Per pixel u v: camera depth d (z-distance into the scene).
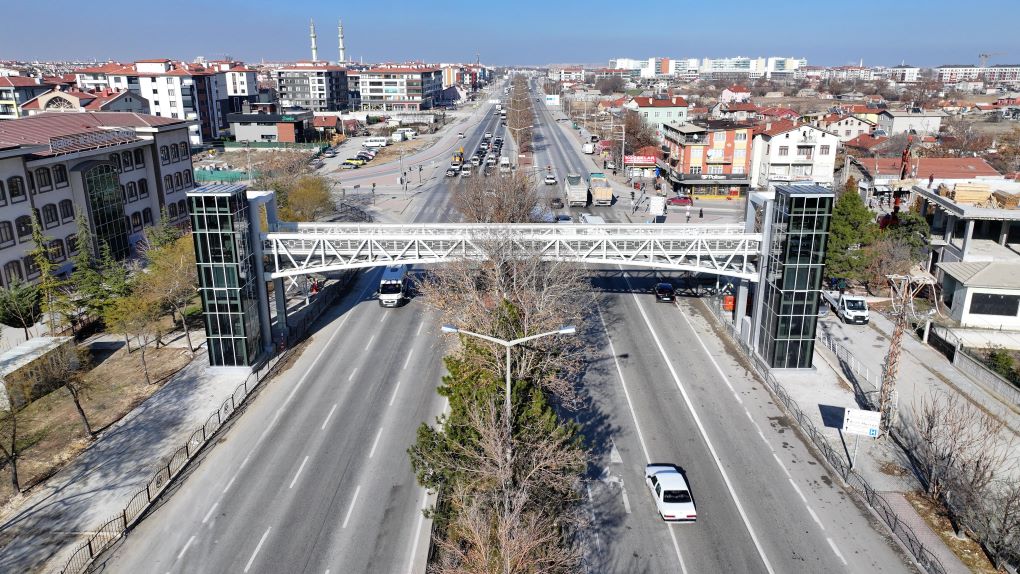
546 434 28.45
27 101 137.75
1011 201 60.19
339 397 43.75
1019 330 53.50
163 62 170.25
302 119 165.00
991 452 35.72
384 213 97.62
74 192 69.19
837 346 51.22
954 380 45.47
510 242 48.66
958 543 29.66
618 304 61.12
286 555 29.19
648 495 33.31
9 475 35.72
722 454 36.91
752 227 52.31
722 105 186.00
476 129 199.25
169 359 49.94
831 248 60.38
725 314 56.56
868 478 34.50
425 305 57.22
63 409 42.50
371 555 29.20
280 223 55.84
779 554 29.25
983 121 195.88
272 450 37.44
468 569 23.62
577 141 172.62
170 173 86.44
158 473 34.97
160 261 55.34
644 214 96.31
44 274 52.97
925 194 68.69
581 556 28.80
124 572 28.27
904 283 38.69
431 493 33.50
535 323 37.22
